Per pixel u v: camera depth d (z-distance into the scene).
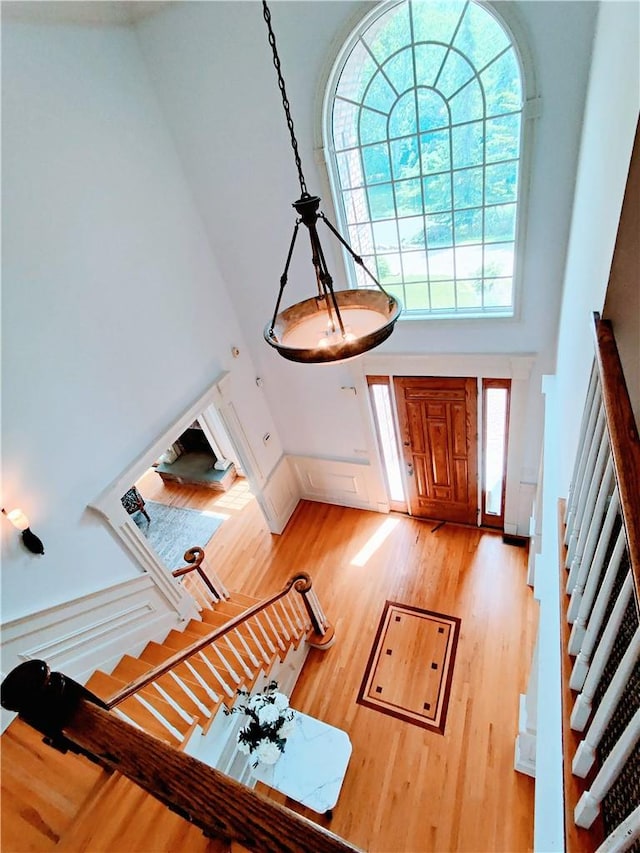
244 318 4.50
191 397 3.96
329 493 5.68
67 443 2.83
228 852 0.86
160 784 0.67
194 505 6.32
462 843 2.79
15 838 1.83
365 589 4.55
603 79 1.90
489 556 4.61
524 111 2.61
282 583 4.84
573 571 1.55
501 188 3.06
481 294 3.58
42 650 2.63
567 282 2.84
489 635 3.92
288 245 3.82
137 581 3.35
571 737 1.24
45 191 2.64
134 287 3.31
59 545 2.78
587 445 1.54
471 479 4.62
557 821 1.26
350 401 4.64
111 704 2.14
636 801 0.95
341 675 3.85
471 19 2.54
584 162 2.37
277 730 2.81
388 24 2.73
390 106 3.01
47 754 2.15
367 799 3.06
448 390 4.12
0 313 2.43
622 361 1.28
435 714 3.46
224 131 3.39
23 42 2.47
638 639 0.79
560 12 2.29
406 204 3.38
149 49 3.19
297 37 2.84
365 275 3.86
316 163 3.28
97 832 1.73
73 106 2.77
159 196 3.48
